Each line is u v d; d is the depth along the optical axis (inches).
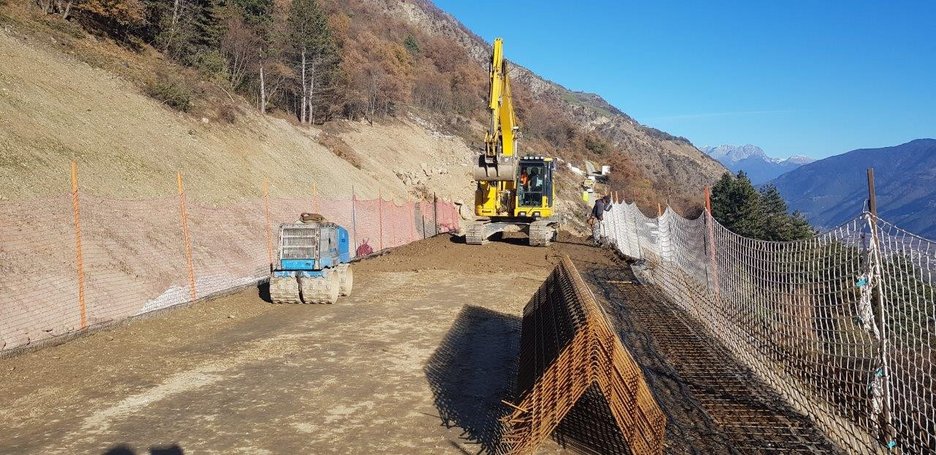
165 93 944.9
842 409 246.2
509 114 820.0
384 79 2097.7
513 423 192.4
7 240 385.4
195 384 268.4
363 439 210.1
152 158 730.8
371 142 1707.7
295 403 245.1
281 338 354.0
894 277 216.7
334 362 305.4
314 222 471.2
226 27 1421.0
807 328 294.7
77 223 370.9
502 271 652.7
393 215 997.8
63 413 231.6
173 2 1291.8
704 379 288.0
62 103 710.5
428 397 255.4
